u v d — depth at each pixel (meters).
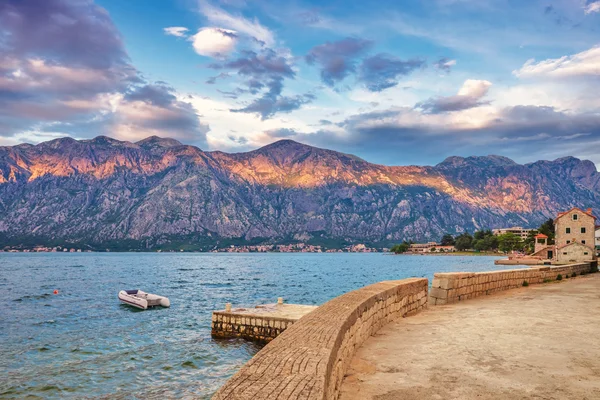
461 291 17.25
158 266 172.62
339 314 7.81
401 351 8.92
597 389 6.55
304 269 153.75
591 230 104.62
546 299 17.44
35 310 48.38
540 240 156.38
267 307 32.47
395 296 12.77
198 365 23.81
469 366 7.83
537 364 7.91
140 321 40.00
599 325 11.61
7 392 19.75
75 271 133.75
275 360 4.53
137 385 20.58
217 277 109.44
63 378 21.72
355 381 7.00
